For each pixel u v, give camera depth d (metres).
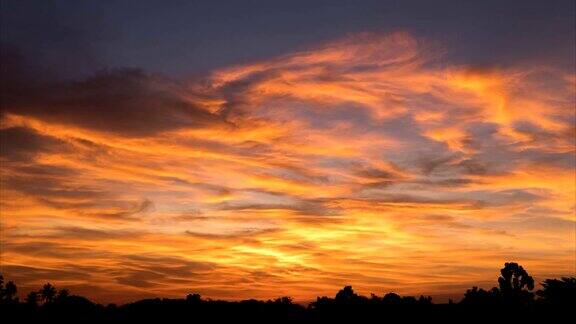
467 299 39.28
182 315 47.97
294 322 45.31
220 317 47.12
